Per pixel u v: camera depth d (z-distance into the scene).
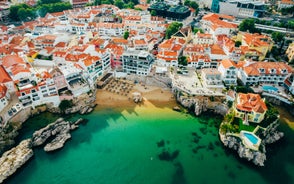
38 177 88.81
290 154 100.44
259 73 132.12
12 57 136.62
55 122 109.12
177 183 87.81
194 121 117.88
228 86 132.62
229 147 101.75
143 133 109.81
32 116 116.25
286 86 131.50
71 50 152.50
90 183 87.25
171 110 124.19
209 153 100.44
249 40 165.88
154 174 91.00
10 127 104.00
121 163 95.19
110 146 102.62
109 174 90.69
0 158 91.81
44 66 147.50
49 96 118.12
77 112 121.31
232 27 198.62
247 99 111.69
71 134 108.19
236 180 89.06
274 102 127.81
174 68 150.00
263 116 108.06
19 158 91.38
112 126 113.00
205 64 150.00
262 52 160.25
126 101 129.50
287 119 118.88
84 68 134.12
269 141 105.00
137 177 89.81
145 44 165.12
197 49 159.88
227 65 133.38
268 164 95.56
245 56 156.00
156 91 137.62
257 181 88.81
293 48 154.50
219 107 121.81
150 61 147.25
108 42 173.75
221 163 96.00
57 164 94.00
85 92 128.50
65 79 124.88
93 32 192.62
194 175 90.88
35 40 168.50
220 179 89.44
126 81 145.62
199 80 138.00
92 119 116.94
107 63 150.25
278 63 138.75
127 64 146.00
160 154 99.50
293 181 89.12
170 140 106.62
